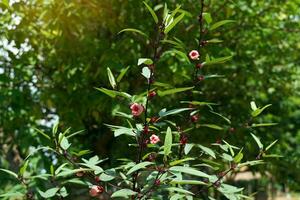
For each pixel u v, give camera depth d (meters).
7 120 4.47
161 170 2.36
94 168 2.53
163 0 4.27
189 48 4.23
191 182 2.34
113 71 4.38
